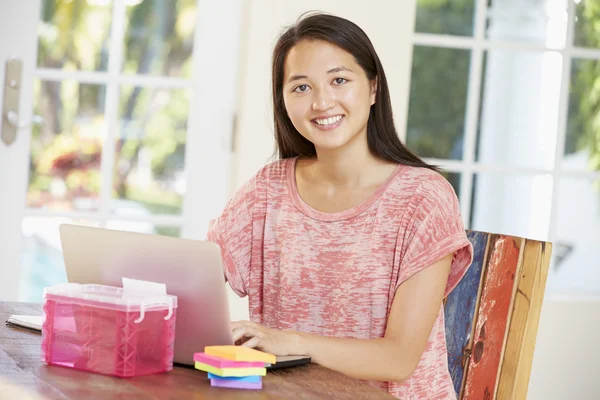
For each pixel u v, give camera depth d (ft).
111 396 4.57
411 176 6.71
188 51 11.71
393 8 11.57
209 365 4.89
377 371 5.85
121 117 11.71
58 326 5.17
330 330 6.66
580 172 12.50
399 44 11.62
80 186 11.69
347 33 6.63
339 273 6.64
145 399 4.54
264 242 7.07
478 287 6.84
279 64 7.02
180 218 11.78
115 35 11.62
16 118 11.37
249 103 11.30
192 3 11.69
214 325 5.19
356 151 6.80
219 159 11.71
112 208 11.75
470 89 12.15
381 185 6.73
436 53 12.05
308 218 6.84
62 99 11.59
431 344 6.66
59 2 11.50
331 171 6.86
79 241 5.58
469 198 12.22
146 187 11.79
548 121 12.40
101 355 5.03
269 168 7.33
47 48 11.51
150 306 5.07
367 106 6.75
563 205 12.53
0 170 11.40
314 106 6.58
